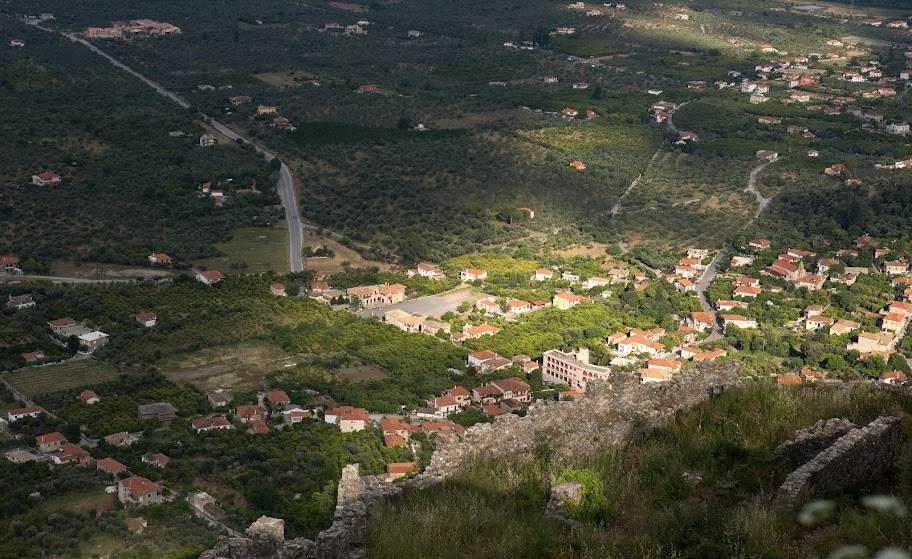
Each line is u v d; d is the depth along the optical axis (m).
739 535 30.45
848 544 29.59
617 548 31.45
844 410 39.91
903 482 33.19
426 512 34.06
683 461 37.22
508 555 31.86
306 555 30.97
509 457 38.84
